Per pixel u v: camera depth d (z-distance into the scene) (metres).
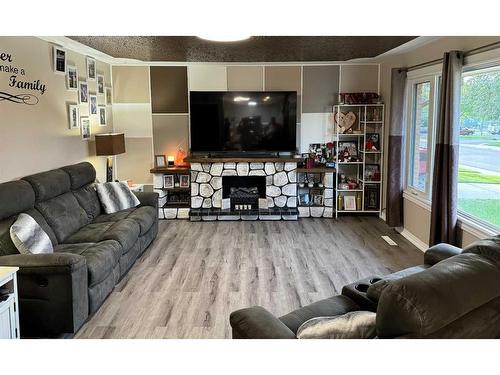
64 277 2.85
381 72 6.56
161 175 6.60
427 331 1.31
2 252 3.08
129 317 3.32
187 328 3.15
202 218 6.40
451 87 3.92
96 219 4.67
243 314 2.02
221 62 6.57
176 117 6.77
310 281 4.04
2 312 2.46
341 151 6.70
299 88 6.71
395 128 5.50
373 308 2.31
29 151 4.11
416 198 5.19
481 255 1.66
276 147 6.54
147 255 4.81
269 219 6.42
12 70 3.80
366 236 5.58
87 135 5.61
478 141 4.01
